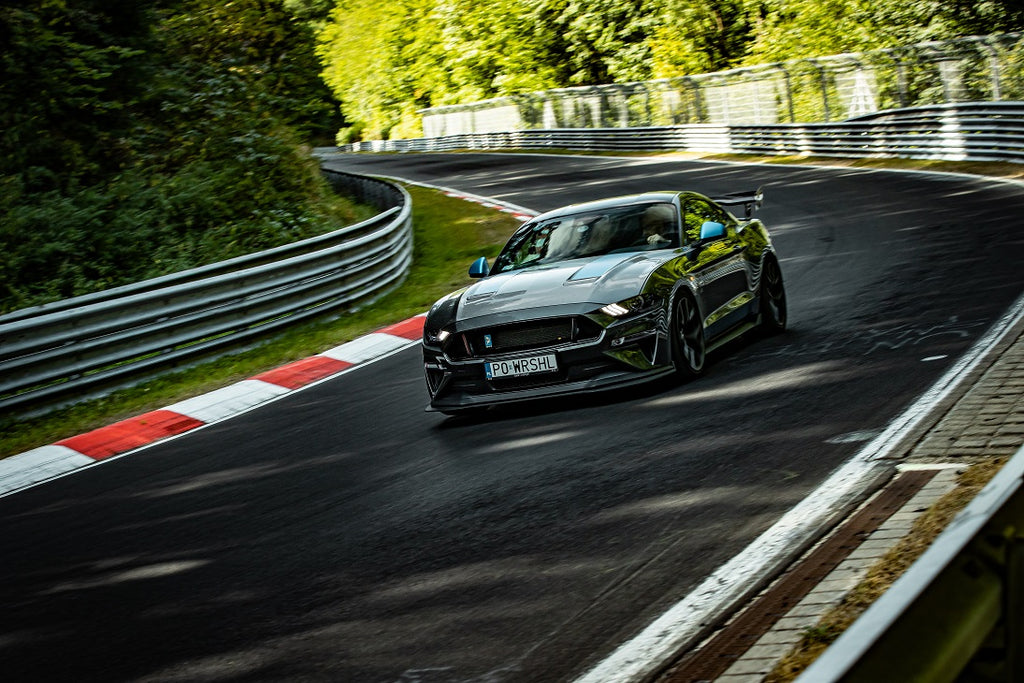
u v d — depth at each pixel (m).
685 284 7.77
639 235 8.31
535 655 3.71
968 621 1.48
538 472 6.07
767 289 9.12
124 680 4.08
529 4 58.75
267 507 6.38
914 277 10.81
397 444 7.49
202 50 28.00
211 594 4.95
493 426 7.48
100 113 22.05
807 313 9.98
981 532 1.59
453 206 28.89
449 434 7.50
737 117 38.75
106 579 5.47
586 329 7.25
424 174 42.47
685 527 4.75
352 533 5.55
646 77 54.41
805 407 6.50
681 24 51.25
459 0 63.91
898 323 8.66
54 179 20.20
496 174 38.50
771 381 7.33
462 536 5.18
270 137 24.67
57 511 7.26
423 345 7.83
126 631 4.64
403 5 77.19
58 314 11.28
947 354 7.28
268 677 3.89
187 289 12.55
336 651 4.04
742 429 6.23
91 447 9.34
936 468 4.90
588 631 3.83
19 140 20.28
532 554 4.75
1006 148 21.69
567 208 9.05
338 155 75.56
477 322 7.43
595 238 8.38
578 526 5.02
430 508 5.75
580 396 7.95
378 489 6.34
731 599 3.88
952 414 5.76
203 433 9.23
